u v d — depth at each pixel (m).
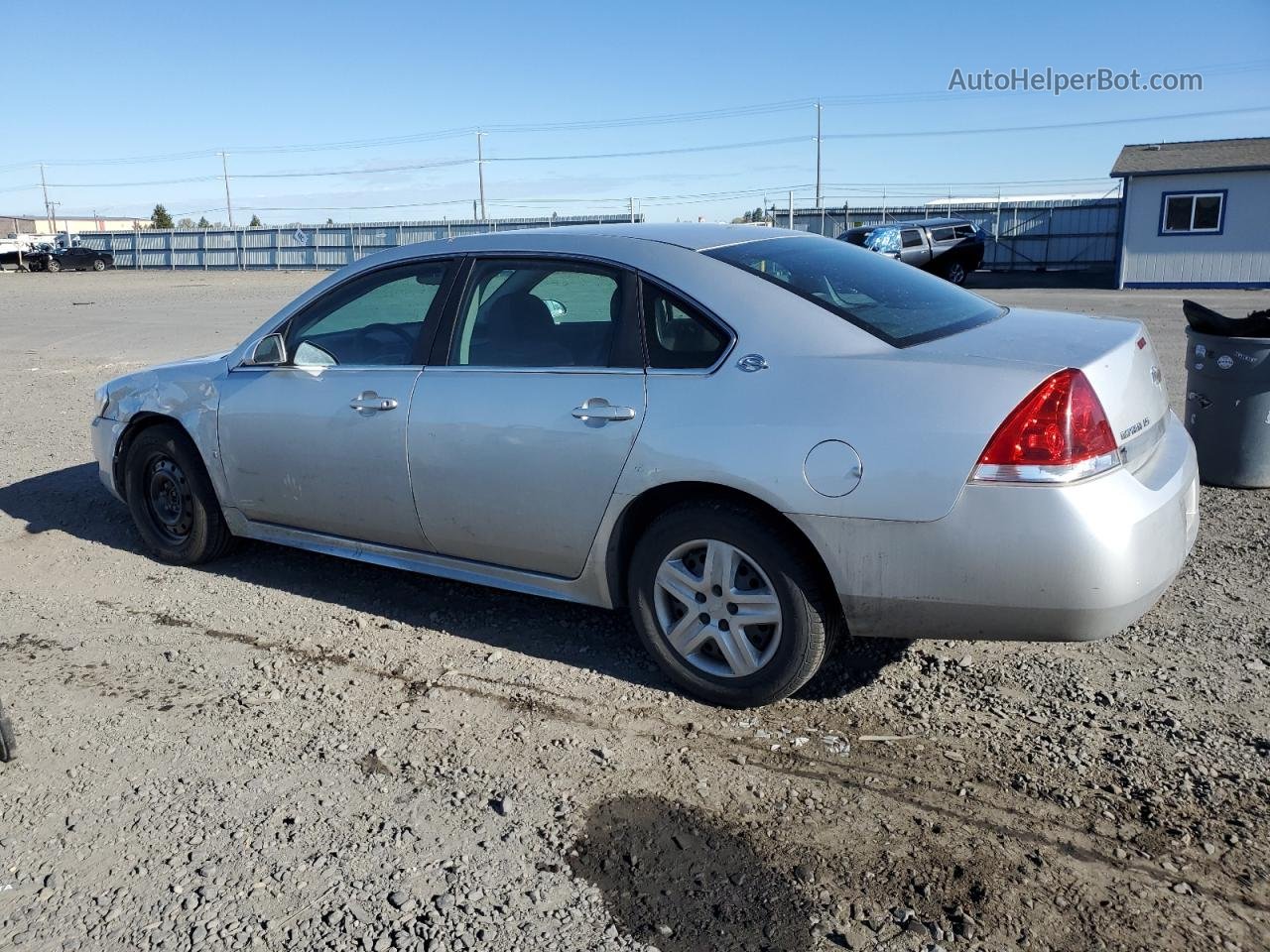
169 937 2.60
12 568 5.36
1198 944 2.49
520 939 2.57
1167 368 10.95
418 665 4.08
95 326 19.31
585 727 3.58
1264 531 5.39
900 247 28.86
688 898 2.70
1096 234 35.69
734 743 3.45
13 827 3.08
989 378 3.11
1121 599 3.05
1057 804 3.04
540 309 3.97
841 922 2.59
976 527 3.07
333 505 4.50
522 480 3.86
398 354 4.37
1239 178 26.14
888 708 3.63
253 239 51.91
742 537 3.44
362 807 3.14
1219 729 3.42
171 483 5.23
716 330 3.56
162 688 3.94
